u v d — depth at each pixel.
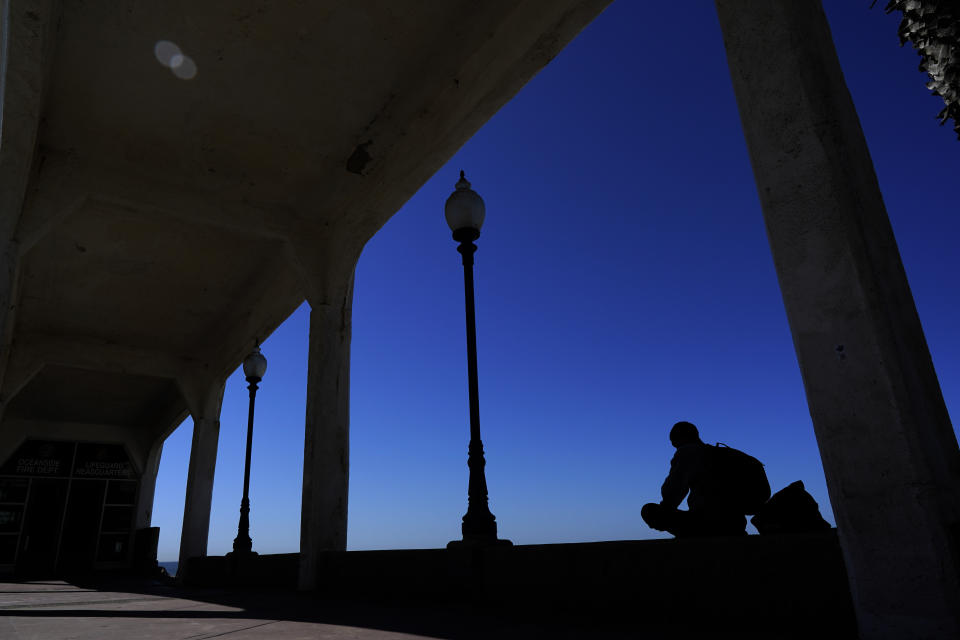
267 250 10.20
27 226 7.11
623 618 3.34
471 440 5.19
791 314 2.60
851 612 2.42
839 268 2.47
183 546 12.59
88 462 18.58
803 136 2.68
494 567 4.52
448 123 6.47
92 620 4.18
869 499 2.26
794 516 3.05
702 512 3.42
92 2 5.64
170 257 10.32
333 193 8.59
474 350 5.44
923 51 3.69
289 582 7.75
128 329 13.15
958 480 2.26
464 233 5.76
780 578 2.67
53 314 12.23
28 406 17.03
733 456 3.50
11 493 17.25
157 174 8.07
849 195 2.56
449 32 6.19
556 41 5.43
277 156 7.86
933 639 2.02
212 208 8.42
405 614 4.09
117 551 18.19
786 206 2.68
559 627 3.10
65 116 7.05
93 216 8.98
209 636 3.14
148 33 5.99
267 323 11.27
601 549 3.62
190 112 7.09
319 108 7.09
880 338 2.33
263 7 5.77
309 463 7.89
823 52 2.83
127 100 6.86
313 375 8.29
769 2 2.89
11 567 16.59
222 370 13.64
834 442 2.38
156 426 19.08
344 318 8.73
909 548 2.13
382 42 6.24
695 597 3.01
